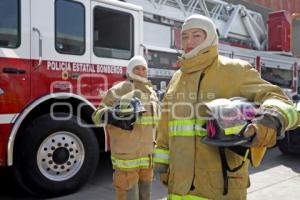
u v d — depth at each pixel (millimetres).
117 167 3232
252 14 8883
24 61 3760
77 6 4215
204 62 1773
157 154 2047
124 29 4738
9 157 3674
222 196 1718
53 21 3992
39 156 3977
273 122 1435
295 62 9461
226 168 1712
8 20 3674
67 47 4113
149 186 3389
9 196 4199
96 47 4391
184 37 1806
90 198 4070
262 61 8234
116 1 4621
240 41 8500
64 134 4148
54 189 4055
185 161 1793
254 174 5102
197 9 7008
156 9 5855
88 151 4309
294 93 9422
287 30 9164
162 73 5523
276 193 4270
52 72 3971
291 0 11117
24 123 4000
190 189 1778
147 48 5188
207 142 1595
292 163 5816
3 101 3611
